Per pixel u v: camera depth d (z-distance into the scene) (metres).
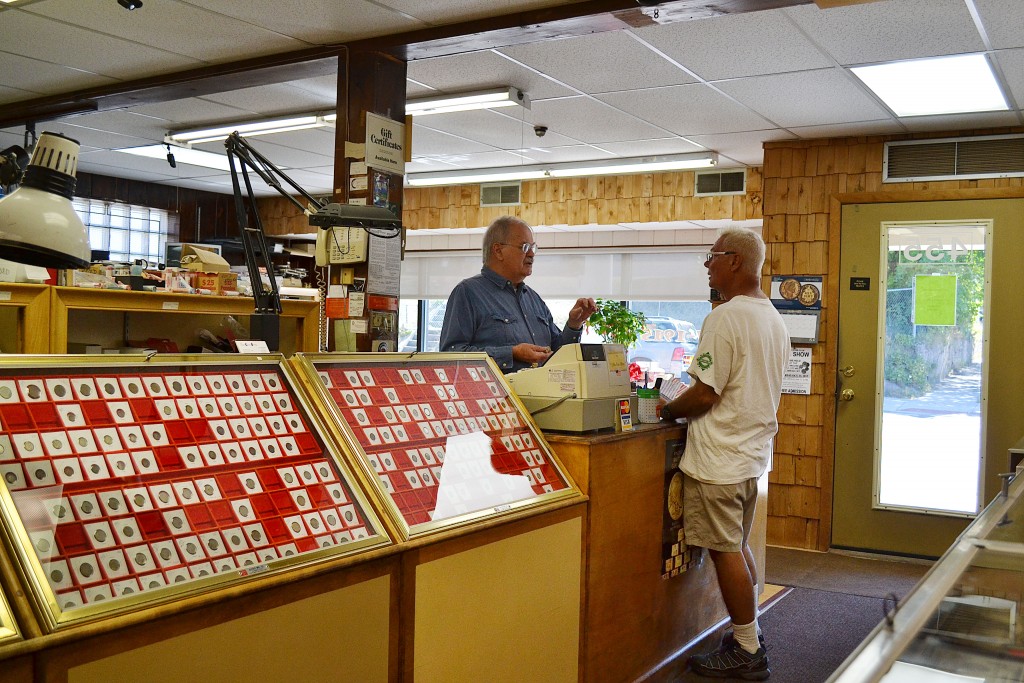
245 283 4.39
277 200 9.20
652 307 8.85
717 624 3.77
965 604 1.08
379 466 2.11
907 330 5.30
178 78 4.94
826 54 4.11
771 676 3.26
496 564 2.29
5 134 6.59
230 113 5.88
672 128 5.73
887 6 3.51
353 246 4.25
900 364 5.31
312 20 4.03
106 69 4.93
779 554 5.36
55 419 1.58
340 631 1.83
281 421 1.98
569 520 2.61
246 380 1.99
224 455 1.80
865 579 4.77
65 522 1.47
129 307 3.41
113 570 1.48
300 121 5.82
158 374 1.81
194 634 1.54
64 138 1.90
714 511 3.16
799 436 5.55
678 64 4.39
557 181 7.77
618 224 7.58
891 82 4.45
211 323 4.04
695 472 3.18
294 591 1.72
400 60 4.38
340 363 2.26
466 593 2.19
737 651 3.21
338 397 2.17
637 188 7.39
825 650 3.59
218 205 9.11
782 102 4.90
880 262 5.36
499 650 2.32
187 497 1.67
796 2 3.29
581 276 8.87
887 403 5.34
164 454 1.70
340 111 4.33
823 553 5.41
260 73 4.73
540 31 3.83
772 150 5.78
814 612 4.12
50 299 3.19
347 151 4.28
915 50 4.00
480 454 2.43
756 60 4.26
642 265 8.56
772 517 5.63
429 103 5.19
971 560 1.24
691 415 3.21
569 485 2.66
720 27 3.84
